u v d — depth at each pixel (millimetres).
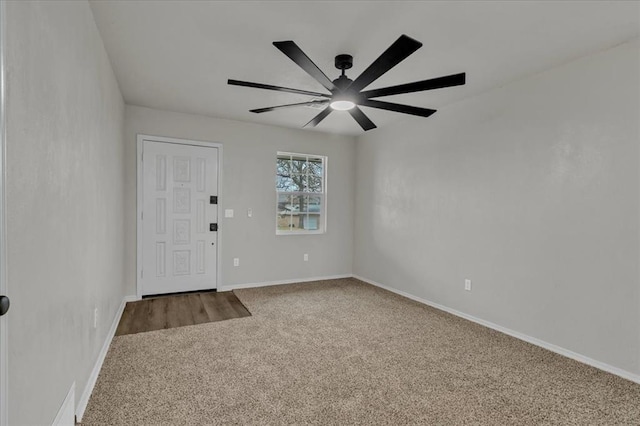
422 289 4012
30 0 1102
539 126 2791
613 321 2332
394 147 4512
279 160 4863
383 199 4711
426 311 3656
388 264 4598
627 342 2262
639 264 2209
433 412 1861
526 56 2510
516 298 2963
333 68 2746
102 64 2359
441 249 3754
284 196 4918
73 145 1620
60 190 1417
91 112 2014
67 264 1514
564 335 2611
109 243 2723
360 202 5238
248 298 4051
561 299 2633
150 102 3725
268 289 4508
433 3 1883
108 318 2688
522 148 2920
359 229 5262
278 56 2578
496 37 2244
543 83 2766
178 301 3889
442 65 2670
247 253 4578
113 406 1858
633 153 2234
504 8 1924
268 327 3107
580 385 2164
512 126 3004
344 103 2477
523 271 2906
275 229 4770
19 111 1021
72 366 1601
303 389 2068
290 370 2305
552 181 2695
